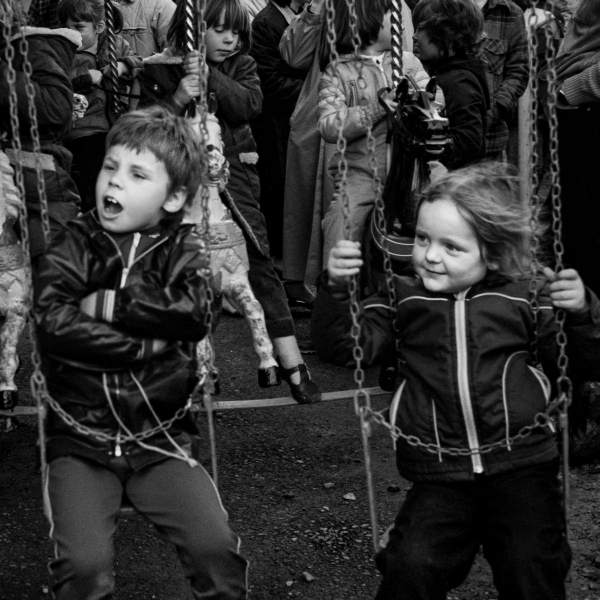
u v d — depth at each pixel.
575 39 4.30
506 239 2.62
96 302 2.58
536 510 2.54
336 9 4.00
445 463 2.63
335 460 4.56
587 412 4.34
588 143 4.22
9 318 3.67
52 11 5.19
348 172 4.10
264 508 4.07
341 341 2.79
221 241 3.86
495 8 5.80
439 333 2.64
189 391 2.66
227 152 4.27
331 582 3.53
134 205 2.62
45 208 2.77
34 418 4.96
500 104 5.70
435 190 2.64
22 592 3.42
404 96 3.52
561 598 2.50
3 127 3.83
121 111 5.05
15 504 4.05
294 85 6.62
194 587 2.60
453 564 2.57
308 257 5.28
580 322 2.65
